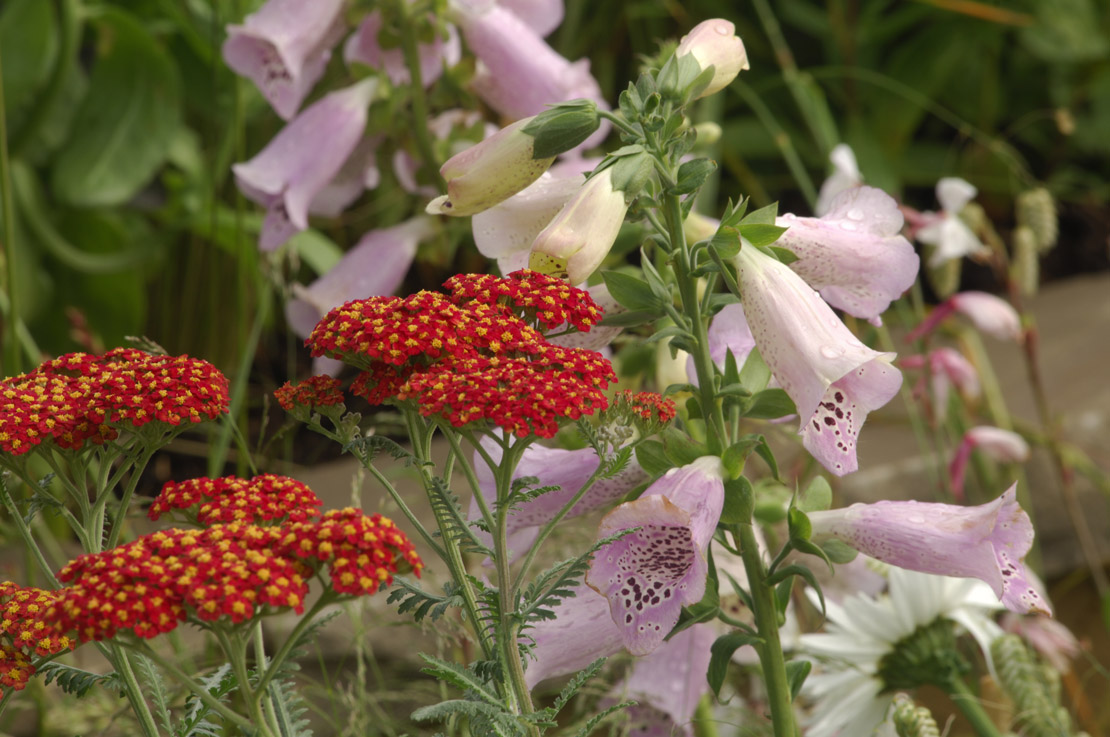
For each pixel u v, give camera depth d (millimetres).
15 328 980
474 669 754
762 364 804
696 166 782
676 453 797
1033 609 793
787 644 916
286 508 740
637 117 784
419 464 749
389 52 995
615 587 769
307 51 967
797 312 778
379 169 1027
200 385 757
